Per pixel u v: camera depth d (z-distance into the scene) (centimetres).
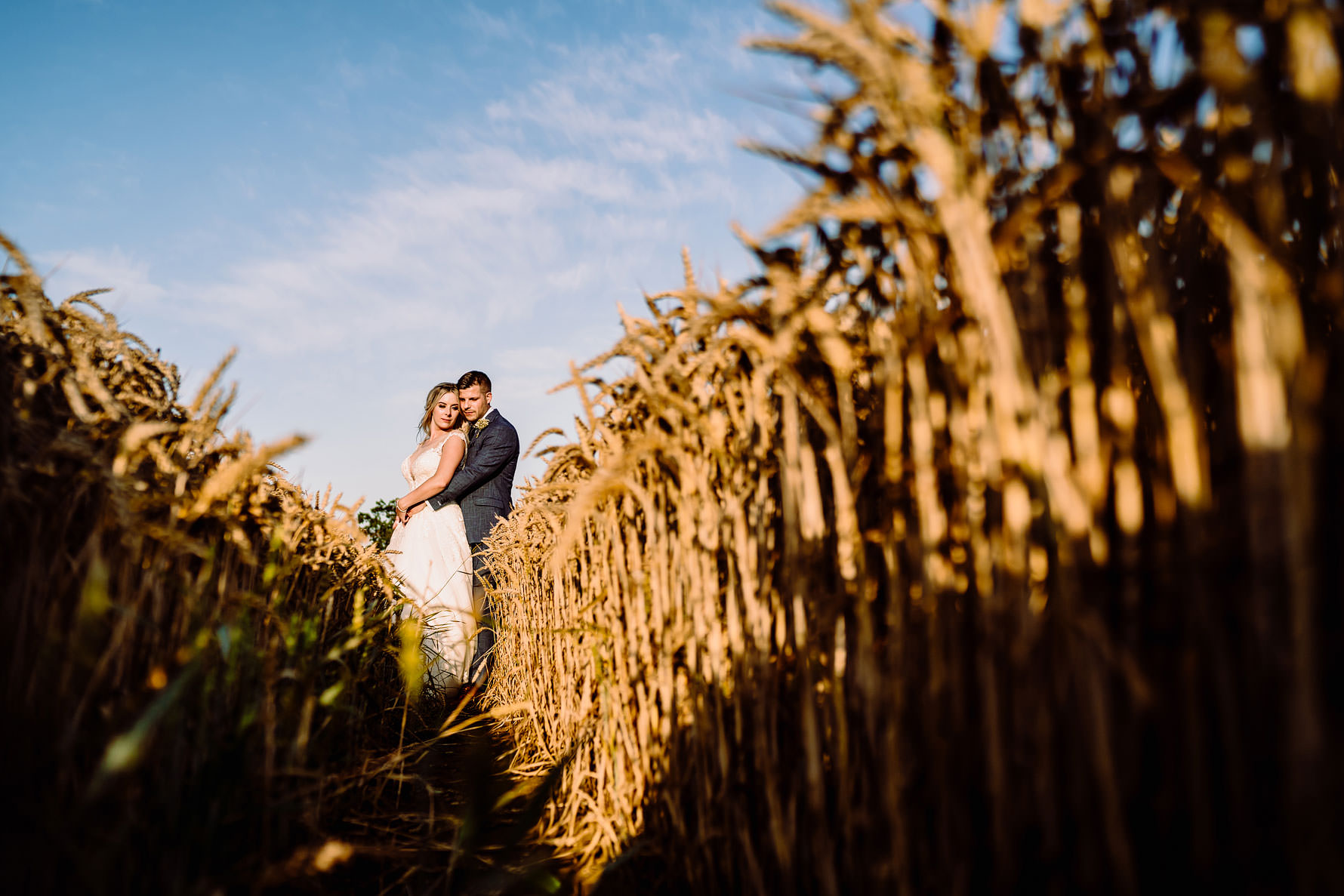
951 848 88
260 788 143
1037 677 79
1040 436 78
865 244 103
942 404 97
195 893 107
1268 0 66
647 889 161
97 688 122
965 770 88
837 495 107
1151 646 77
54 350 139
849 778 108
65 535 130
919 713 98
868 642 101
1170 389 72
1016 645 80
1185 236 82
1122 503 77
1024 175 84
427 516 472
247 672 149
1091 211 82
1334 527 72
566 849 192
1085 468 78
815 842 110
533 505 238
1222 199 70
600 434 189
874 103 80
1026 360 85
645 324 159
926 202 90
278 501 209
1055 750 81
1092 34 75
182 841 118
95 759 114
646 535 192
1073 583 75
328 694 169
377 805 213
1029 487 82
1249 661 69
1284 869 66
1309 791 59
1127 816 77
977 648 90
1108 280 81
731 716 145
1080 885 76
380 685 287
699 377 148
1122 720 78
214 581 162
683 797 158
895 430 99
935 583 91
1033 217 78
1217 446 81
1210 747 74
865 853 104
